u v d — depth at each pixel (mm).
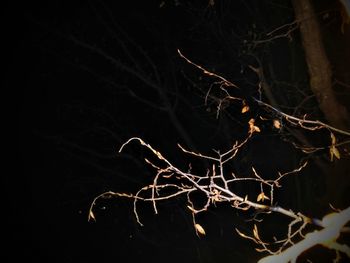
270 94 9750
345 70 7629
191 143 13406
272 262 4828
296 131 9445
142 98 13898
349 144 7426
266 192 12703
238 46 11758
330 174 8375
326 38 7488
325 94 7305
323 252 6496
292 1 7031
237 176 13211
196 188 5125
